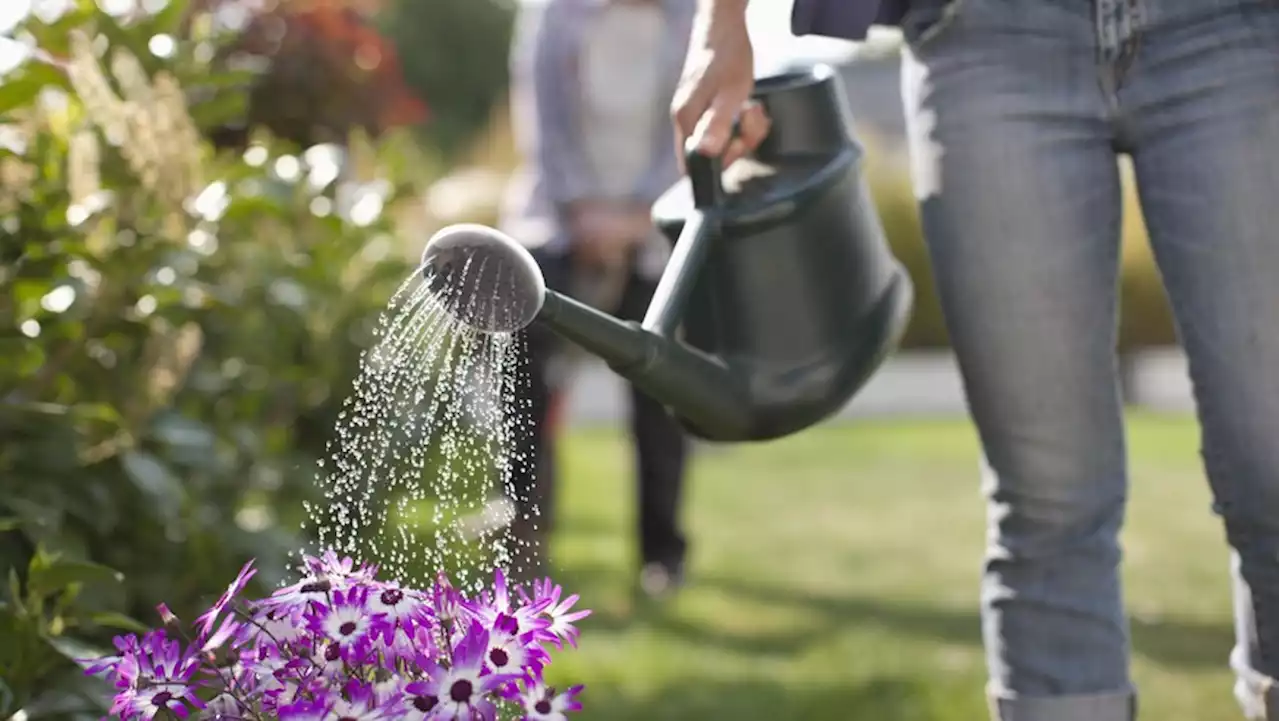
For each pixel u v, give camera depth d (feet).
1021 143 5.39
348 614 3.94
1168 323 35.12
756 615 11.71
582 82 12.42
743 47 5.60
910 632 11.06
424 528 8.20
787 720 8.47
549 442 11.69
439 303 4.08
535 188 12.71
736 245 5.42
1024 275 5.42
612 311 12.58
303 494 9.03
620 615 11.66
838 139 5.80
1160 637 10.78
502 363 4.36
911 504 18.51
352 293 9.88
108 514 6.41
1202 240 5.17
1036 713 5.48
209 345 8.15
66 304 6.56
